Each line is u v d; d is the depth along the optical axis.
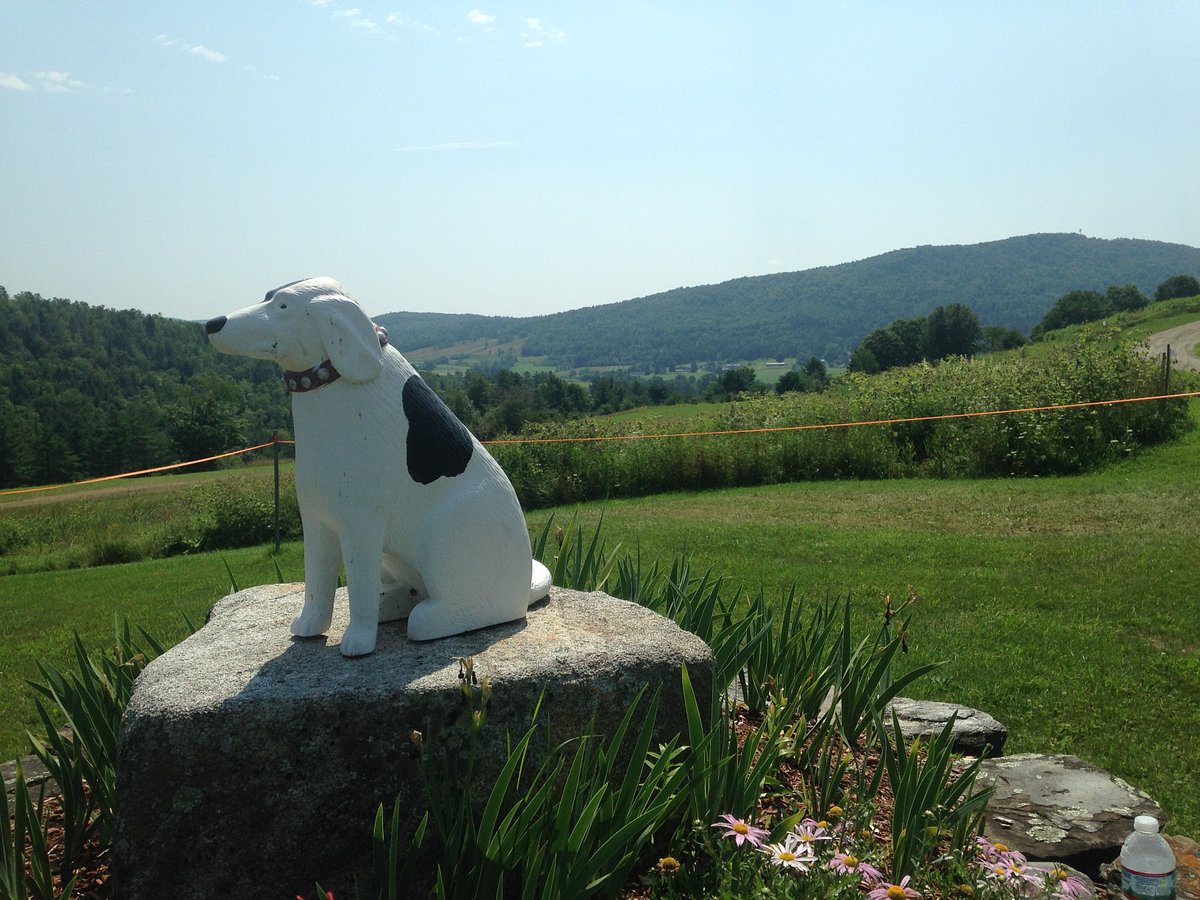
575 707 3.05
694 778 2.90
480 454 3.53
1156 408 15.55
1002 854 2.84
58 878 3.20
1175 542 9.52
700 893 2.78
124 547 14.96
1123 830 3.49
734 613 7.33
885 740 3.35
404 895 2.57
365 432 3.25
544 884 2.55
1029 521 11.19
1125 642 6.52
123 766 2.77
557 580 4.86
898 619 7.12
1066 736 5.05
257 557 13.00
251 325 3.12
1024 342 72.56
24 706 6.64
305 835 2.81
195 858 2.75
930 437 16.19
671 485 16.48
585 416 21.09
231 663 3.17
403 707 2.87
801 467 16.28
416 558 3.39
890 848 3.07
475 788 2.93
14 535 16.61
